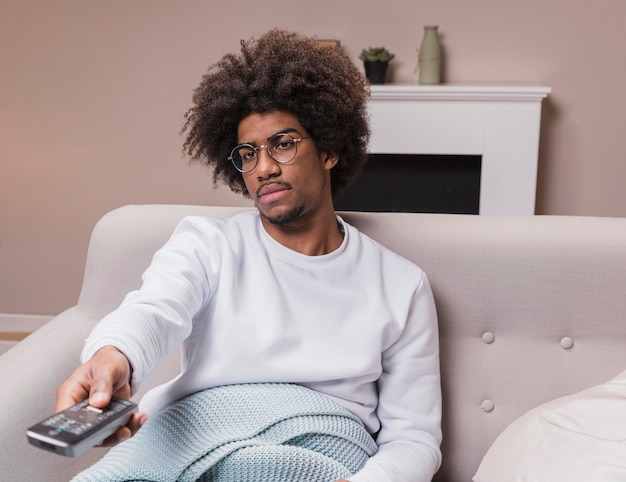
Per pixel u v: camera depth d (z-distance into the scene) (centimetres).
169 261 118
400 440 124
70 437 74
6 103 351
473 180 324
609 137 335
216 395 112
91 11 341
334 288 123
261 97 123
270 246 124
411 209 329
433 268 140
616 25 326
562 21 328
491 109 311
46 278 362
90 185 354
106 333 97
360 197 331
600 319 137
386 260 130
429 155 324
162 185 352
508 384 137
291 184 121
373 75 325
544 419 118
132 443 109
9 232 361
